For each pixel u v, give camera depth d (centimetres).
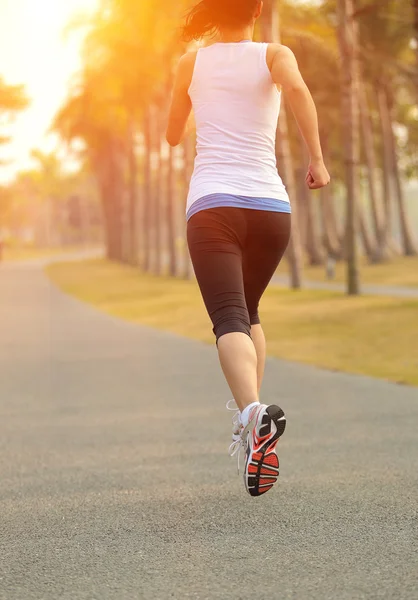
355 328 2998
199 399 1535
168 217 8819
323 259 9631
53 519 696
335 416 1281
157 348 2541
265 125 619
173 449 1041
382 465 889
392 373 1880
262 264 630
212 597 496
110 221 16150
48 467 945
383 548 582
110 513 709
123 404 1495
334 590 501
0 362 2239
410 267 7812
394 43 6631
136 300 5084
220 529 645
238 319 595
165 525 663
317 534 623
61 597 507
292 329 3073
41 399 1587
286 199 629
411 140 10150
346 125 4428
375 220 8769
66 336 2970
